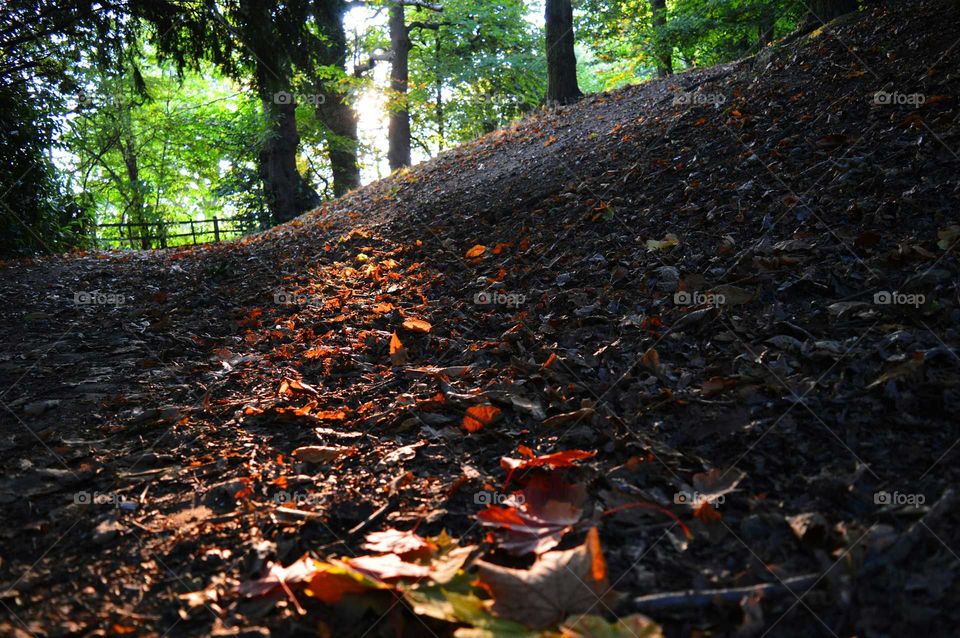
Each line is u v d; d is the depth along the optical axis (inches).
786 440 80.6
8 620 58.3
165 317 179.8
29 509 80.1
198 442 98.8
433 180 386.0
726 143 211.6
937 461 71.8
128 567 67.0
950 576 55.2
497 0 856.3
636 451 83.6
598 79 1230.3
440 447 91.2
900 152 158.4
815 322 108.4
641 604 55.9
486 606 54.5
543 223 203.9
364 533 71.5
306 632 56.0
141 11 348.8
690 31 561.0
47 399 121.2
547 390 102.5
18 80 431.2
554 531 66.1
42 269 303.7
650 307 129.1
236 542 70.9
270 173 651.5
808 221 144.9
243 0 356.2
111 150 994.7
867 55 238.1
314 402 111.7
